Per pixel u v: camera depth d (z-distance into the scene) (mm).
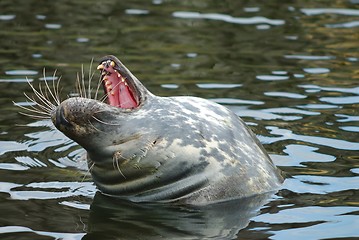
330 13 48500
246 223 23406
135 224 23484
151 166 25016
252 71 38656
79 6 49625
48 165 28125
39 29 44812
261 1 50906
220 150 25453
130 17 47500
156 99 25766
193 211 24531
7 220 23391
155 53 41156
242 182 25438
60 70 37969
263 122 31828
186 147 25094
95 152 25031
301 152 28797
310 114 32750
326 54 41250
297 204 24719
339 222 23266
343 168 27406
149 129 24953
